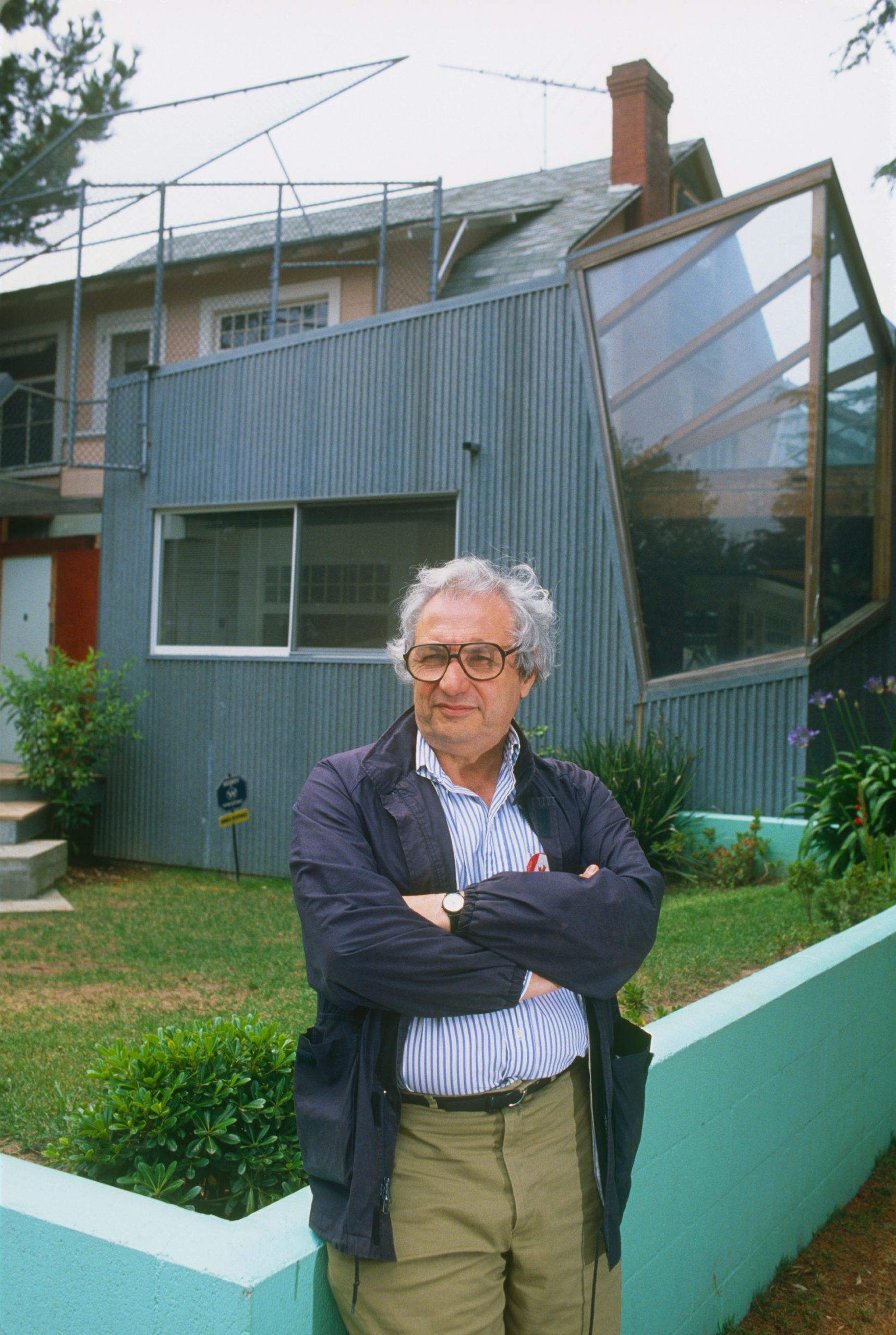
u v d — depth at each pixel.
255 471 9.44
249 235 12.48
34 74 9.62
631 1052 1.86
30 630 12.34
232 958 5.87
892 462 8.24
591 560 7.98
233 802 8.62
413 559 8.86
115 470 10.05
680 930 5.47
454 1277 1.59
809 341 7.13
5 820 8.52
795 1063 3.21
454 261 12.55
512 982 1.61
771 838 6.87
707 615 7.53
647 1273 2.42
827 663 7.39
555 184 14.19
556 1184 1.68
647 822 7.06
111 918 7.12
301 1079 1.65
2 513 11.69
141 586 9.95
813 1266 3.22
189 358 12.52
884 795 6.18
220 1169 2.39
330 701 8.93
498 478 8.38
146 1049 2.44
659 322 7.73
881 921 4.22
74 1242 1.61
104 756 9.52
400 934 1.58
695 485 7.59
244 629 9.51
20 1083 3.67
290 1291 1.54
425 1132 1.64
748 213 7.36
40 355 13.12
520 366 8.30
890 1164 3.96
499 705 1.78
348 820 1.74
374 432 8.91
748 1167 2.92
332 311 12.02
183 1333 1.51
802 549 7.18
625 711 7.80
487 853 1.79
